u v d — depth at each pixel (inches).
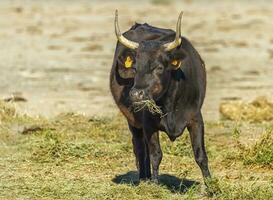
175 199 1435.8
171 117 1441.9
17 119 2132.1
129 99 1530.5
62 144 1828.2
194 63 1486.2
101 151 1813.5
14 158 1780.3
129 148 1851.6
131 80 1525.6
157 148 1464.1
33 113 2464.3
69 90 3117.6
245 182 1568.7
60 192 1489.9
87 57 4210.1
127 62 1441.9
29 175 1631.4
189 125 1465.3
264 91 3070.9
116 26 1451.8
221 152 1815.9
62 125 2094.0
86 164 1731.1
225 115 2299.5
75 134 1987.0
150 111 1403.8
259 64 3932.1
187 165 1738.4
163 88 1405.0
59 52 4426.7
